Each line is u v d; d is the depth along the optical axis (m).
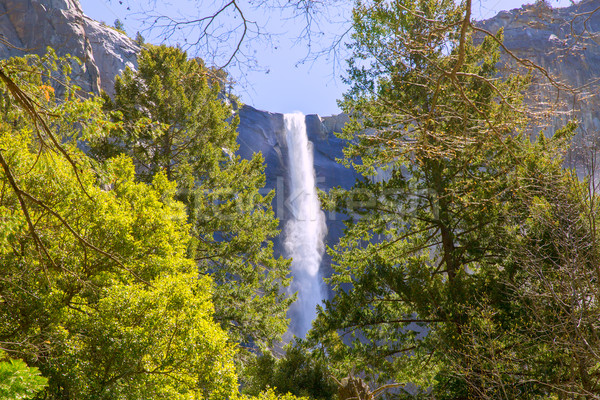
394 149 6.08
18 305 7.47
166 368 7.88
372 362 14.62
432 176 13.73
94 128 4.32
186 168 19.08
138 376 7.61
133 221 10.31
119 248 9.00
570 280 8.79
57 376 7.04
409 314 15.01
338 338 14.86
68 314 7.79
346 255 16.50
